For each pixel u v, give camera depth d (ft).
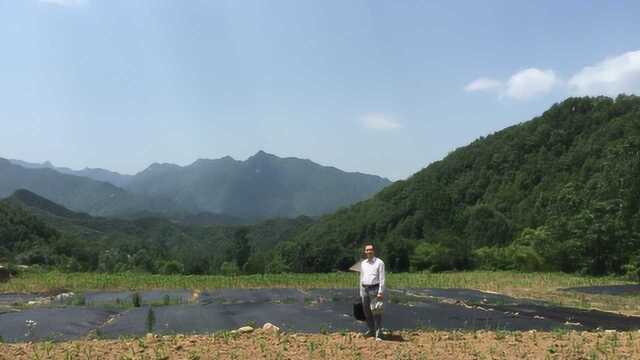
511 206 271.28
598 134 277.44
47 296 84.58
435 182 322.75
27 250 236.84
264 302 74.95
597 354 37.37
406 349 38.45
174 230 507.30
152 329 52.75
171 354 36.81
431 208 272.51
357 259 202.28
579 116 307.37
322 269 199.93
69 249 260.62
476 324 55.47
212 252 405.59
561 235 150.30
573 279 122.31
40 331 52.08
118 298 79.66
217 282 107.34
